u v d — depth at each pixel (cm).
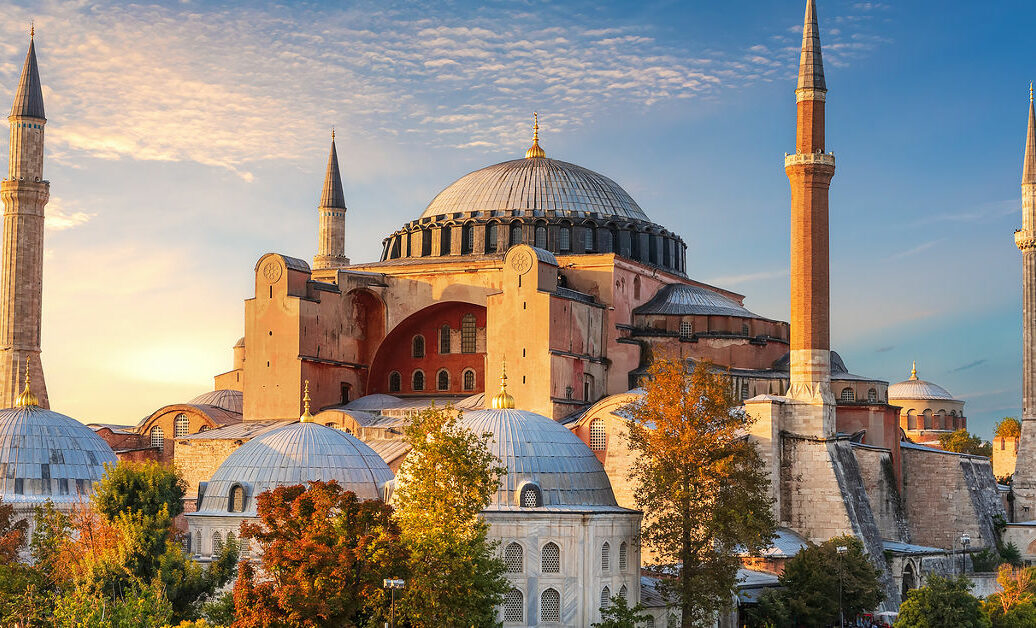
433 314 10831
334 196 12719
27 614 6197
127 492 7500
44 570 6850
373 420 9912
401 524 6103
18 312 10662
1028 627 8169
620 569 7094
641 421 7519
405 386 10888
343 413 9912
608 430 9144
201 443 10112
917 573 9138
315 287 10588
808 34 9556
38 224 10856
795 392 9138
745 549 8525
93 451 8488
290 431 7775
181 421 10838
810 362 9138
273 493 5894
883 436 10169
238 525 7325
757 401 9050
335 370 10644
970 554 9919
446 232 11131
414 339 10906
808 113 9412
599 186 11462
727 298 11325
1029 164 11806
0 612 6294
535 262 9694
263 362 10444
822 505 8906
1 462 8138
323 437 7731
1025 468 11356
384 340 10875
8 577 6538
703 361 7612
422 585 5725
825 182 9344
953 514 10131
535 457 7100
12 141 10894
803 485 8981
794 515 8981
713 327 10425
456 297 10544
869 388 10419
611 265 10256
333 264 12581
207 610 6072
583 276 10350
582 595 6831
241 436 10038
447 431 6519
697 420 7319
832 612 7812
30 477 8112
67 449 8350
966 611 7644
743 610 7788
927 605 7662
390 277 10856
